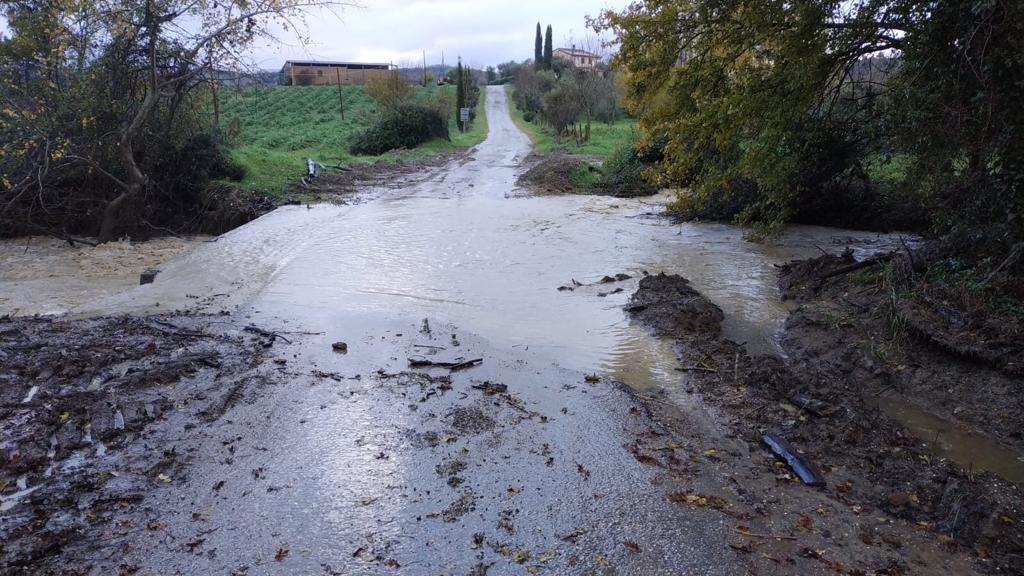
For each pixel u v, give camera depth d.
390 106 42.59
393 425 5.66
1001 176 7.53
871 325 7.59
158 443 5.32
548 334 8.10
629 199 19.58
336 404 6.06
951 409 6.04
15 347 7.16
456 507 4.48
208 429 5.57
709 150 13.12
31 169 15.49
